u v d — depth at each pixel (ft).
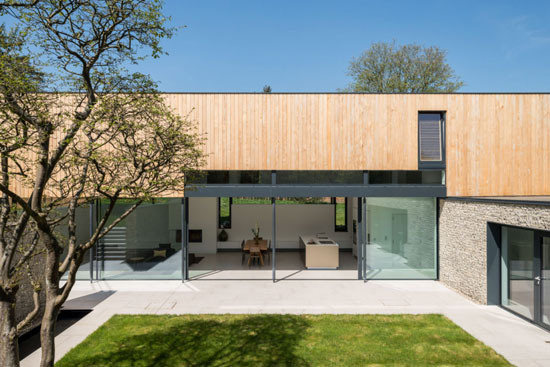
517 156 29.94
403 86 71.72
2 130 11.94
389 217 31.55
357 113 30.35
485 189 29.89
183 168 16.84
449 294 27.12
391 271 31.60
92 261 31.37
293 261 39.91
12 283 12.87
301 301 25.31
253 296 26.53
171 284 30.01
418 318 21.81
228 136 30.27
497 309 23.58
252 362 16.22
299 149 30.30
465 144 29.96
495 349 17.62
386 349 17.54
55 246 12.44
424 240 31.73
